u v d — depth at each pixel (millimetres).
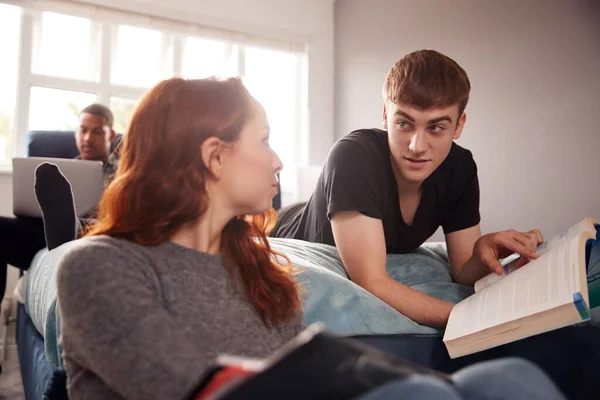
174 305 568
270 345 642
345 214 1065
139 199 602
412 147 1055
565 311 656
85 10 3438
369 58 3826
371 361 372
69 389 587
